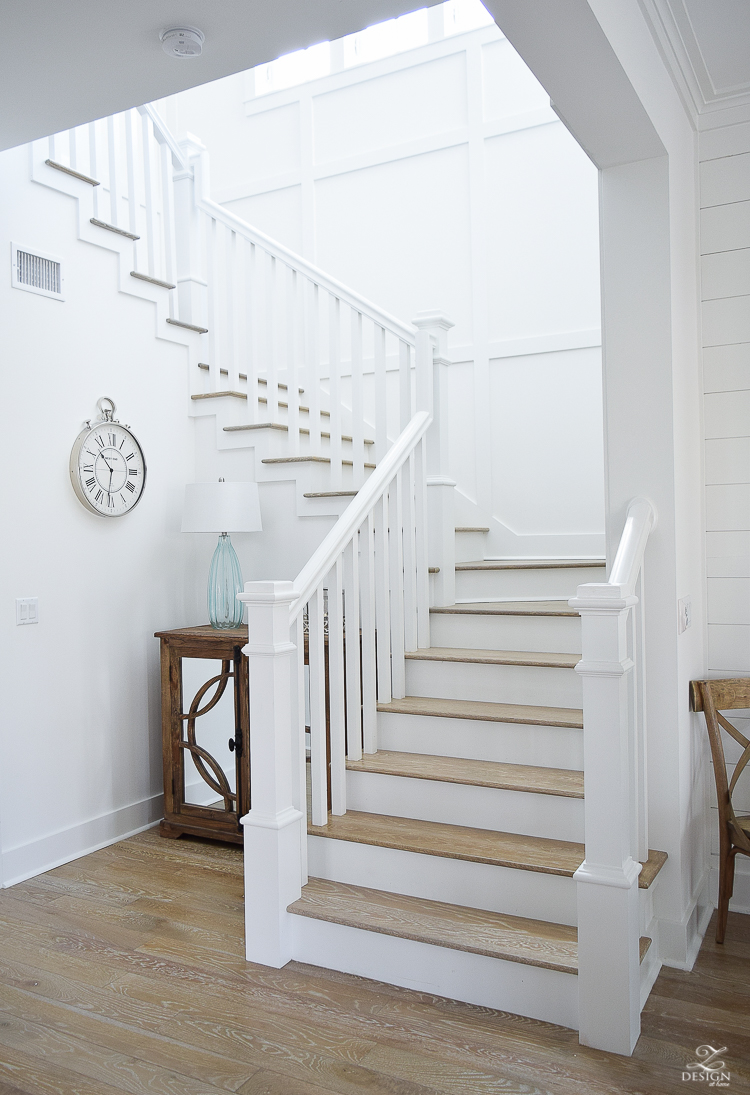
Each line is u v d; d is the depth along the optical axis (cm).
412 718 295
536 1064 195
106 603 343
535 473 420
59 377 320
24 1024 213
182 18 202
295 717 256
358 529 292
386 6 199
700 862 282
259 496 377
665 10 226
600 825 201
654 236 252
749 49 251
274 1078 191
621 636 203
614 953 198
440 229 446
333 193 477
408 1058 198
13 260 301
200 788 346
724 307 291
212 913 276
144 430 363
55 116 251
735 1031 208
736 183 287
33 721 310
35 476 310
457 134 439
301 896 249
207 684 337
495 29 428
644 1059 197
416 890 249
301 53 500
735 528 292
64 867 316
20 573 304
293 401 384
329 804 316
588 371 409
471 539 410
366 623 295
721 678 293
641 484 255
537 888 232
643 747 239
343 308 470
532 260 421
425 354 346
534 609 322
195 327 390
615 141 240
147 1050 202
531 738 275
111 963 244
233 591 354
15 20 200
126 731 353
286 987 230
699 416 295
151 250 371
